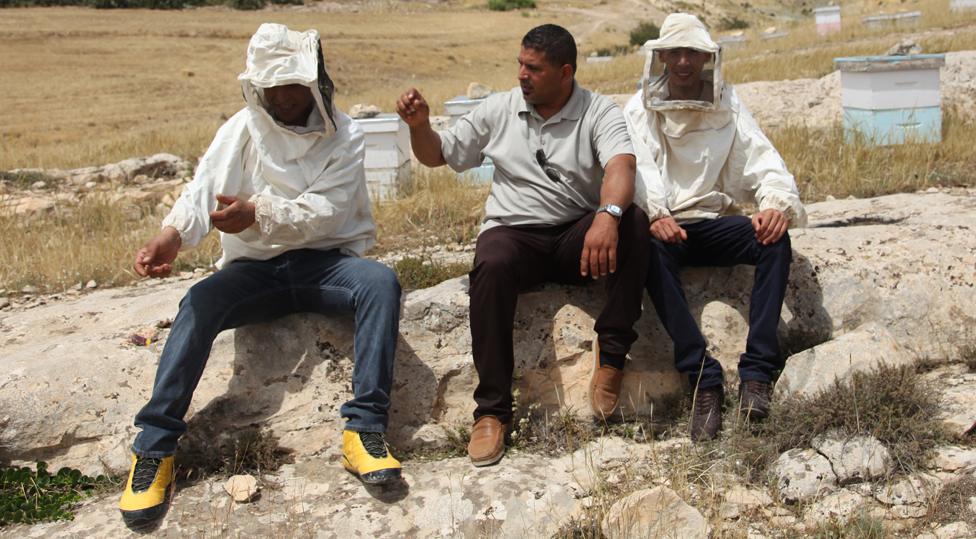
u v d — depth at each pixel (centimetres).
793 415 388
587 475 380
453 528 349
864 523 329
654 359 432
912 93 827
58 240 756
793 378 405
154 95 3120
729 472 375
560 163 404
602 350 402
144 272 365
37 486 378
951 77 1048
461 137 420
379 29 5541
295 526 350
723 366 436
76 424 391
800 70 1505
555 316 430
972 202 571
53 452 389
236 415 401
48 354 415
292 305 405
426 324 425
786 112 1142
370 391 371
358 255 421
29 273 657
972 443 368
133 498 352
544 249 409
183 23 4856
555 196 405
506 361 388
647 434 412
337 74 3778
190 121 2434
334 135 405
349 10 6475
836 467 358
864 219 553
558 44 390
